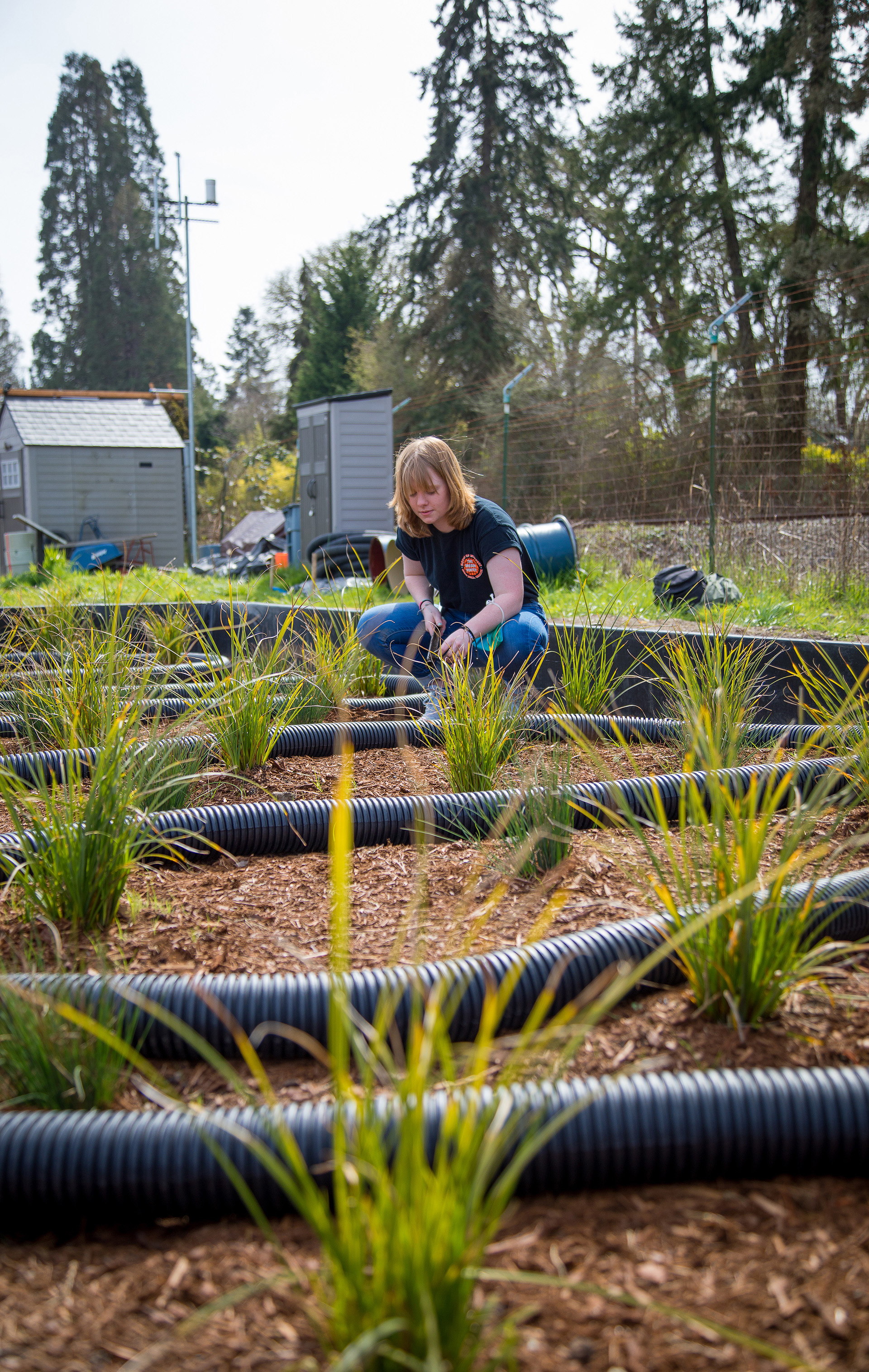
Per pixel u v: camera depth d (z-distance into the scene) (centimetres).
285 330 5109
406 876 259
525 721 383
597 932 200
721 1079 149
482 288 2812
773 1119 143
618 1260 127
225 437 6169
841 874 229
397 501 406
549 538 860
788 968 186
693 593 671
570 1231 133
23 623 561
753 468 1419
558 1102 143
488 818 290
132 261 6147
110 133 6184
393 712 450
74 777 248
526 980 186
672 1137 141
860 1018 183
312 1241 133
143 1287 126
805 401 1606
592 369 2255
